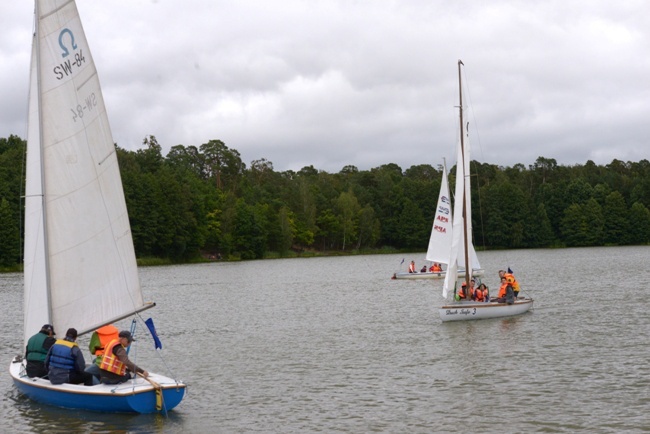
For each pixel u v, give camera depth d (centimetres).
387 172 18638
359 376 2188
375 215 15725
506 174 18588
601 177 17775
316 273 8350
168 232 11438
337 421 1689
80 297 1777
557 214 15575
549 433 1556
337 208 15188
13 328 3469
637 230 14912
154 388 1708
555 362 2314
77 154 1764
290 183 16800
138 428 1634
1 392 1991
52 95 1730
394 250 15612
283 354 2623
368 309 4141
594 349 2533
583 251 12962
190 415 1750
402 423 1659
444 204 6488
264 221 13662
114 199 1830
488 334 2962
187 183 13200
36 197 1764
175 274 8425
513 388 1966
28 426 1645
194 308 4406
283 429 1630
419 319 3578
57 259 1748
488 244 14875
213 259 12706
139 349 2808
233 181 17088
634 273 6600
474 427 1612
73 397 1731
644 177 17038
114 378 1738
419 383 2064
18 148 11356
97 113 1805
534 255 11844
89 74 1791
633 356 2383
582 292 4772
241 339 3036
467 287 3575
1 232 9225
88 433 1595
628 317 3375
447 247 6512
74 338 1773
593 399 1828
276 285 6375
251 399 1916
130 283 1855
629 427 1584
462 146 3578
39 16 1706
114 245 1827
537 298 4431
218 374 2272
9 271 9219
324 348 2739
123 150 13788
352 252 15038
